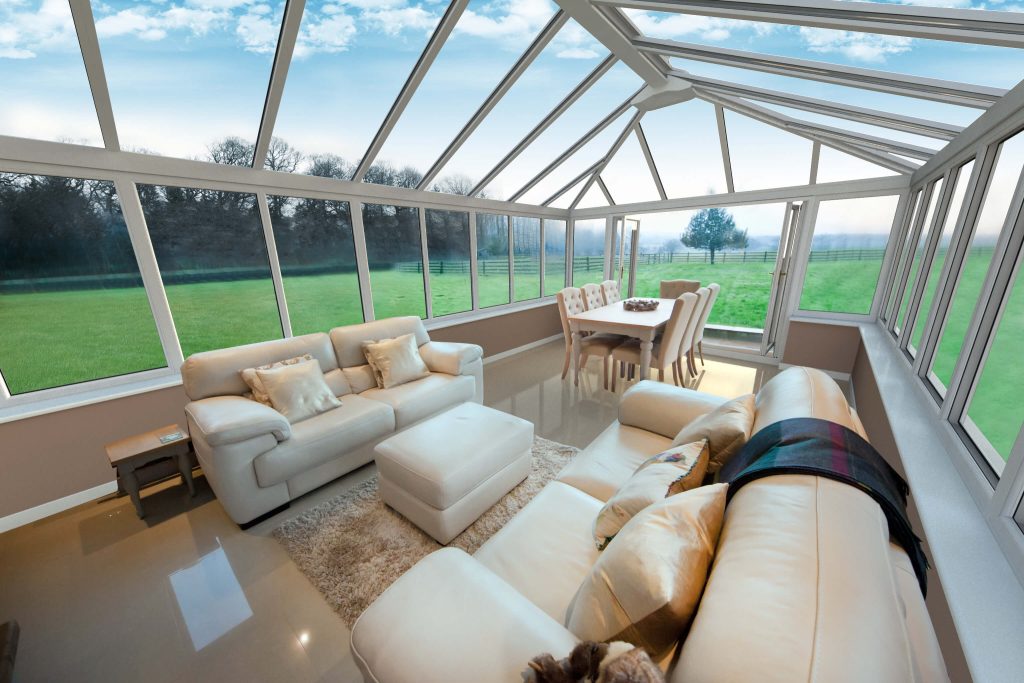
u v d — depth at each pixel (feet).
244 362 7.46
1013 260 4.11
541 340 18.04
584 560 3.70
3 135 6.19
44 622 4.64
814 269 13.20
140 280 7.89
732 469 3.55
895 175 11.19
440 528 5.44
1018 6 4.01
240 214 9.16
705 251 28.63
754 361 14.70
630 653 1.78
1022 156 4.64
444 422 6.76
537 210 17.15
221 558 5.55
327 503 6.70
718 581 2.04
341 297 11.39
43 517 6.57
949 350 5.96
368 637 2.56
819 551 1.99
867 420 7.89
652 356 11.87
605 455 5.53
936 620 3.17
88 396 7.13
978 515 3.45
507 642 2.38
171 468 7.60
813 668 1.46
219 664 4.15
